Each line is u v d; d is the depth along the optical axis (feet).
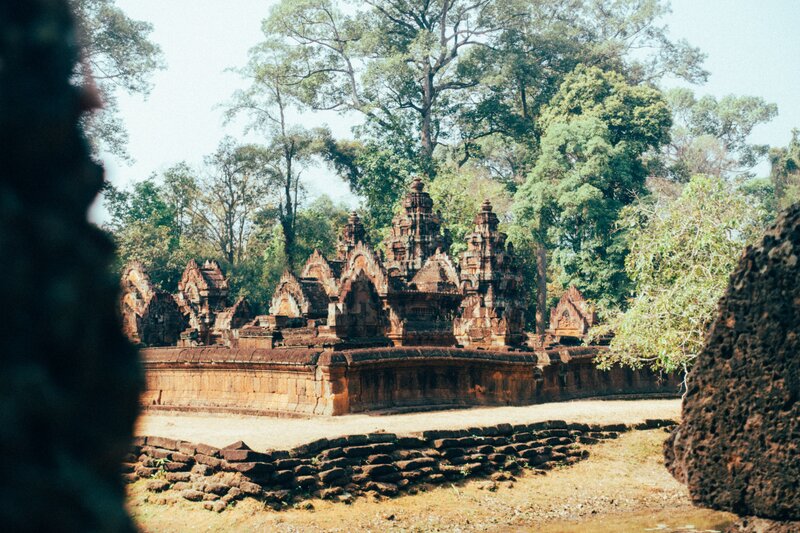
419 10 245.65
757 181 245.24
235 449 47.24
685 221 71.56
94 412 7.57
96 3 146.72
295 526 43.98
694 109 301.43
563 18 262.88
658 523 49.21
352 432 55.36
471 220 195.31
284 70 231.50
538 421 64.49
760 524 29.96
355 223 162.61
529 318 223.71
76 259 7.41
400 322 90.53
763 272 29.55
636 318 71.61
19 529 6.48
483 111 238.68
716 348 30.55
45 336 7.04
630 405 80.23
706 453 30.73
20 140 7.02
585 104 218.59
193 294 137.28
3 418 6.55
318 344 80.33
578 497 54.65
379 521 46.60
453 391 76.02
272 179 229.45
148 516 45.03
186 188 227.61
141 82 155.74
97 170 7.91
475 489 53.52
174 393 76.07
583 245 191.62
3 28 6.91
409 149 229.45
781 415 29.22
